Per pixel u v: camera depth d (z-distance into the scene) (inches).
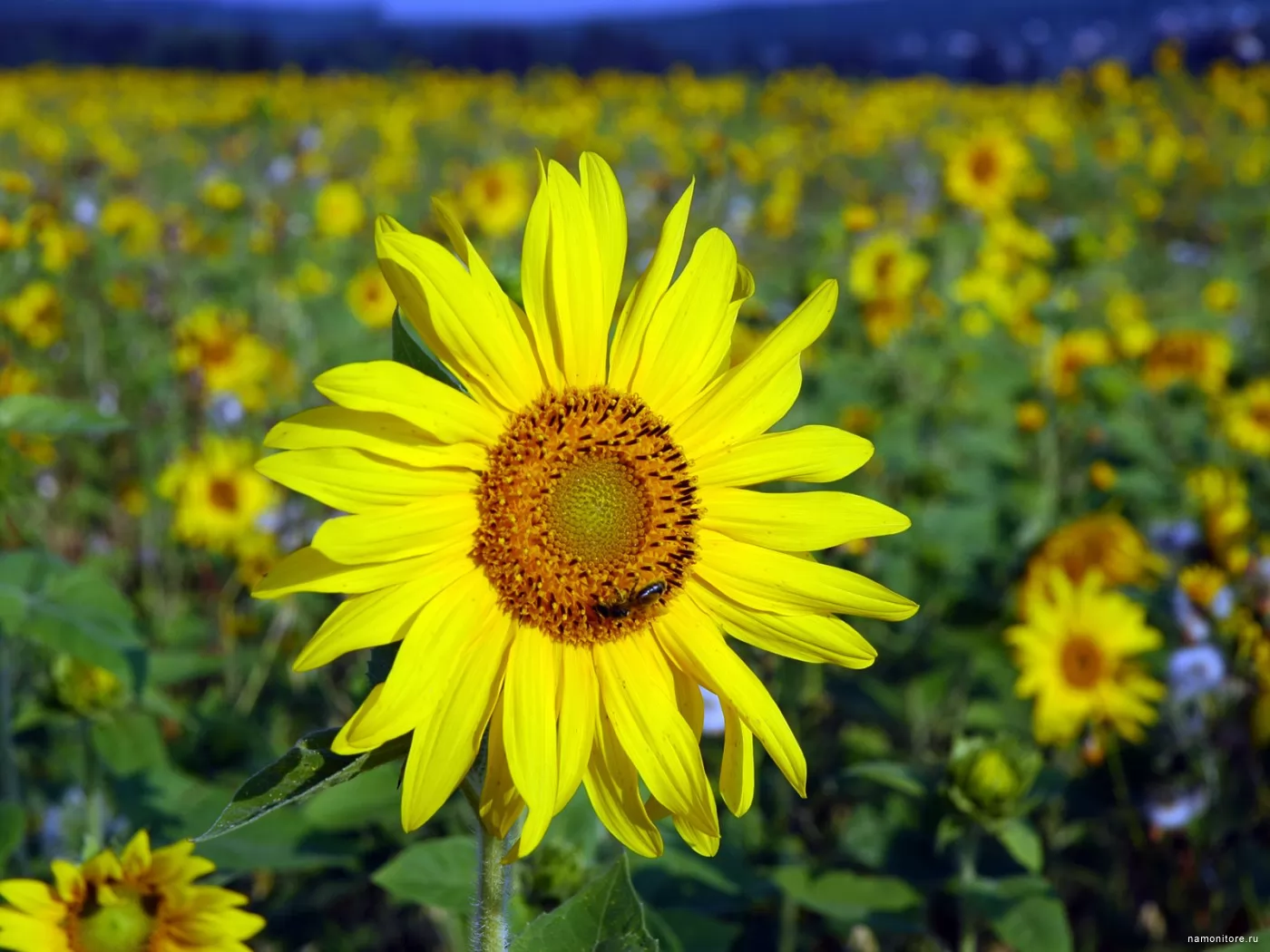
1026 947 127.6
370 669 82.0
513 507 83.4
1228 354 332.5
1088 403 305.1
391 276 80.6
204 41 1670.8
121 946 100.0
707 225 333.1
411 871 107.5
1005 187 380.2
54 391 299.0
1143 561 201.2
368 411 79.0
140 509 252.8
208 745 161.9
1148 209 556.1
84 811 151.0
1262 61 1051.3
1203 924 166.7
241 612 225.1
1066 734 171.2
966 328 355.6
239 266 369.7
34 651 168.7
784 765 84.8
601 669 85.7
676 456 88.5
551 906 109.5
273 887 159.9
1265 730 165.6
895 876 142.9
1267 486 277.9
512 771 78.4
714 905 126.1
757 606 88.7
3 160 540.7
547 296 86.5
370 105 971.3
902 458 268.2
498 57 1771.7
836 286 91.3
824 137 763.4
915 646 203.3
